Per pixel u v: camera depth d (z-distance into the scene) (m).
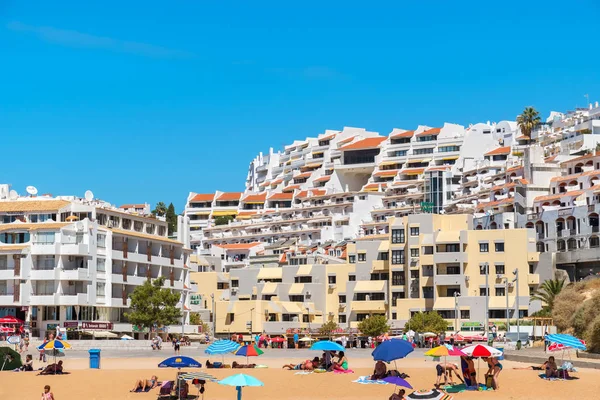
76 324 151.38
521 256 186.12
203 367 95.31
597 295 129.62
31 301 152.75
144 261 172.00
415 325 172.12
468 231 190.62
